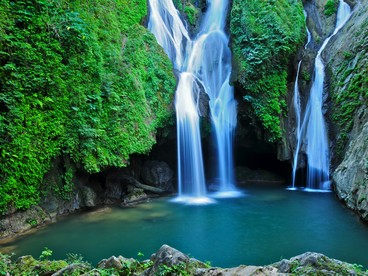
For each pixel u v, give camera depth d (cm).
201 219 988
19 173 855
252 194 1289
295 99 1440
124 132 1115
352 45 1395
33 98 884
